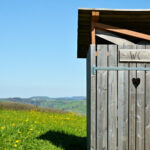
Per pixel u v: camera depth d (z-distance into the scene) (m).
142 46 4.92
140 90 4.93
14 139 6.57
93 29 5.46
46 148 6.21
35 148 6.19
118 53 4.93
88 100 5.79
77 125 10.07
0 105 14.90
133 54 4.90
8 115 10.98
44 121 9.85
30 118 10.48
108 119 4.90
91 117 4.92
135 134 4.90
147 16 5.62
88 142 5.71
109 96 4.91
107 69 4.92
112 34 5.58
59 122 10.35
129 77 4.93
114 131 4.90
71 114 14.30
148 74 4.93
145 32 6.93
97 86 4.92
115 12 5.38
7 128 7.37
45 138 7.03
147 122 4.91
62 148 6.33
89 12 5.41
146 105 4.92
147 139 4.90
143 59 4.90
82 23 6.21
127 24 6.30
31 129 7.52
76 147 6.71
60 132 8.01
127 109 4.91
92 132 4.91
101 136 4.90
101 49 4.93
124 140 4.89
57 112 14.95
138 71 4.92
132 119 4.91
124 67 4.92
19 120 9.24
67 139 7.30
